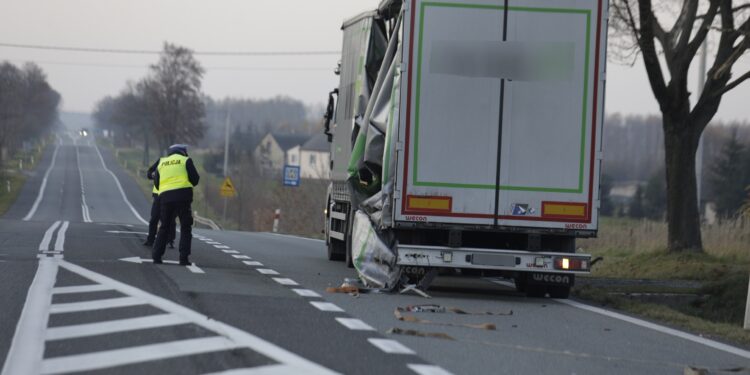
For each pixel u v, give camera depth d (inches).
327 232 1300.4
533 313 769.6
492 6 826.2
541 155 829.8
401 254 834.2
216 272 920.9
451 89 826.2
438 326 645.3
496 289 973.2
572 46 829.8
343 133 1150.3
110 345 502.9
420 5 824.3
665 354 590.2
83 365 449.4
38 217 3791.8
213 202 5078.7
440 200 829.2
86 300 669.9
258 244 1539.1
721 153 4384.8
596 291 935.7
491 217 829.2
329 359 486.6
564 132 831.1
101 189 5900.6
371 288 854.5
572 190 832.3
